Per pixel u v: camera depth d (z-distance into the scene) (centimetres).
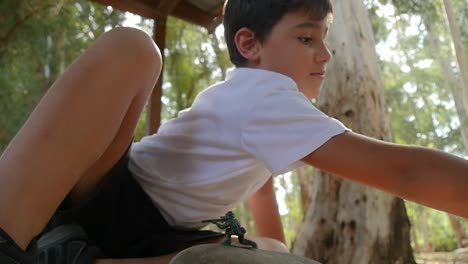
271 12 107
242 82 102
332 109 383
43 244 89
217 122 101
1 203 72
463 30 772
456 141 1370
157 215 108
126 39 84
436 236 1702
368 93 380
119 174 102
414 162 79
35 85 744
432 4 759
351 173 84
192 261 69
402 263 344
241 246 80
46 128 76
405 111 1385
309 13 106
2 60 696
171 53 1029
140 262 96
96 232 103
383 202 352
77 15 798
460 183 76
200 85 1089
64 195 79
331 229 355
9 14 657
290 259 78
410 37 1278
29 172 74
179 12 280
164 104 1099
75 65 81
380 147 82
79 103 78
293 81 99
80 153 78
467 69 697
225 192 101
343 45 387
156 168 109
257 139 92
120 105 82
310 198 380
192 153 104
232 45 115
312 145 86
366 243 344
